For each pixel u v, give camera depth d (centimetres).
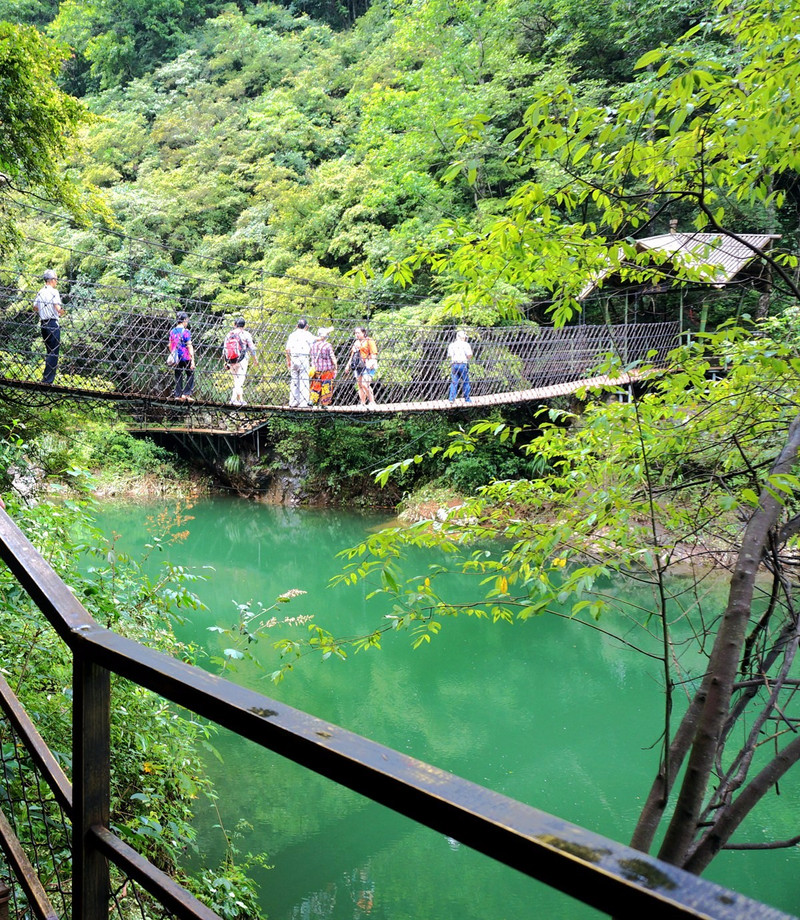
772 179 276
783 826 511
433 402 1276
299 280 1894
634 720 697
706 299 1524
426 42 1841
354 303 1762
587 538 298
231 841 475
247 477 1894
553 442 321
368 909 421
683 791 266
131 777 329
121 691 331
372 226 1967
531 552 294
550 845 43
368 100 1892
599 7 1723
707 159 272
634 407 292
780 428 295
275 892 434
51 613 95
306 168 2447
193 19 3438
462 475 1492
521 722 697
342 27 3334
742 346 276
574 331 1488
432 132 1700
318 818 512
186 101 2894
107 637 87
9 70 791
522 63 1730
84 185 966
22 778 160
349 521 1625
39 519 329
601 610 277
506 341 1500
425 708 728
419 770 53
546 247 276
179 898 78
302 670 814
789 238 1206
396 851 482
